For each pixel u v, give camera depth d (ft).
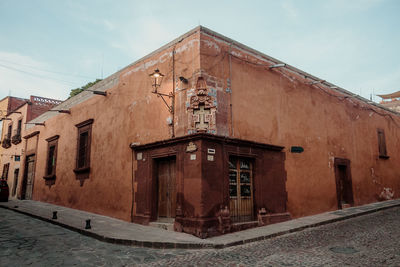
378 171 55.62
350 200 47.14
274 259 19.53
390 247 21.89
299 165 38.73
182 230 27.48
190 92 29.86
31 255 19.98
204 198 26.61
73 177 46.85
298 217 36.81
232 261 19.26
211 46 30.94
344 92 51.42
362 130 53.98
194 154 27.78
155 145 31.99
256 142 32.50
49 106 72.59
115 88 40.70
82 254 20.66
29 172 64.13
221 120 30.01
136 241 23.61
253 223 30.71
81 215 38.19
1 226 30.71
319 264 18.21
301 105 41.32
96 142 42.83
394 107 109.29
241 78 33.32
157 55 34.78
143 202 32.65
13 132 74.79
